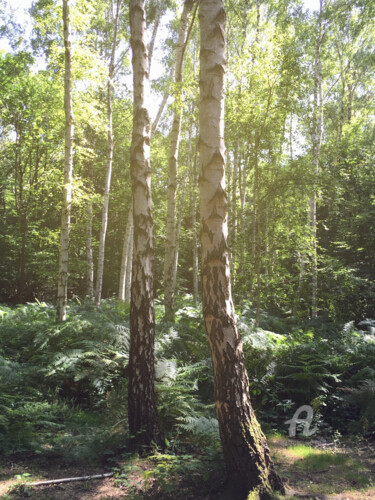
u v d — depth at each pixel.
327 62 23.28
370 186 18.89
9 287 23.92
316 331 10.63
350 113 25.52
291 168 9.37
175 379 5.88
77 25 10.36
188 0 10.36
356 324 13.70
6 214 25.94
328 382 7.34
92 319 7.72
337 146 20.78
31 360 7.06
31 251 23.16
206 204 4.02
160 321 8.39
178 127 10.03
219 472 4.12
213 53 4.17
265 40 9.19
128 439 4.81
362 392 6.39
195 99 14.16
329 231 21.62
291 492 3.84
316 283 13.77
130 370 4.89
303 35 19.00
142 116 5.32
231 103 9.16
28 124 20.70
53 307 13.02
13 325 9.11
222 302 3.89
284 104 9.14
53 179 14.41
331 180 9.76
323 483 4.15
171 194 9.84
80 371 6.34
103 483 3.96
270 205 9.51
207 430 4.77
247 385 3.92
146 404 4.80
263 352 7.42
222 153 4.09
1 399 5.47
